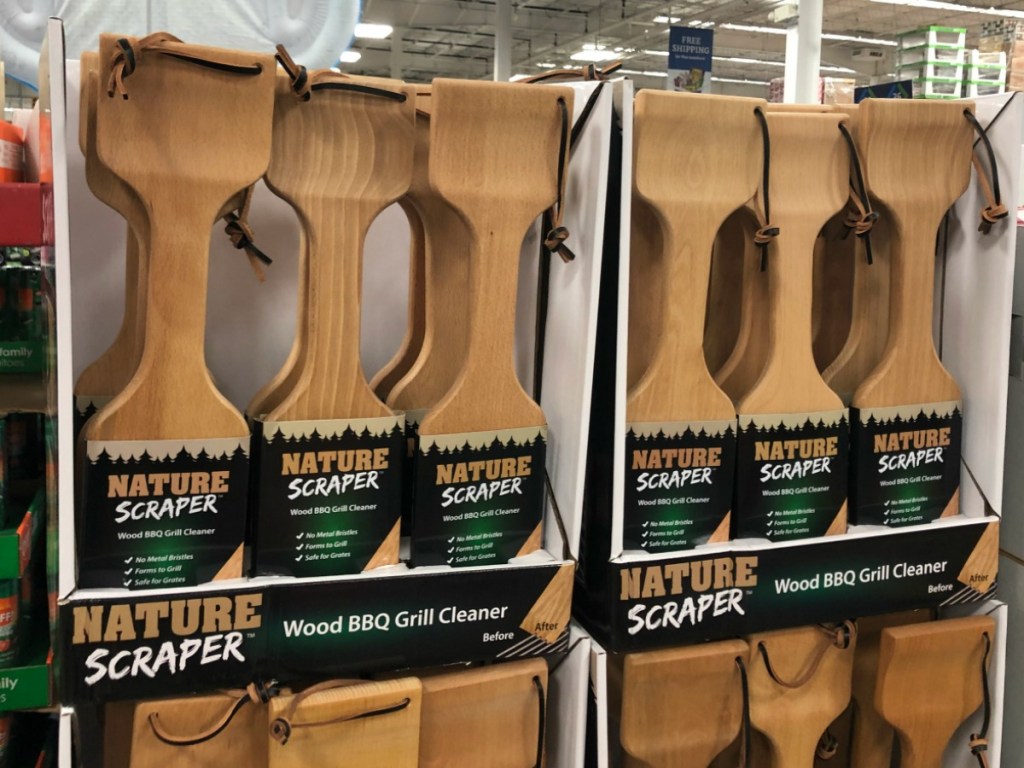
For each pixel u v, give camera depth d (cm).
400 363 103
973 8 915
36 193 81
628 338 101
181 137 78
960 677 109
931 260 103
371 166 85
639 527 95
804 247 98
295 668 86
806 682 103
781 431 99
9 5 136
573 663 96
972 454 110
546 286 101
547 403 100
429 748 91
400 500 91
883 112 97
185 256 80
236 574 84
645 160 90
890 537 104
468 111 85
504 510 93
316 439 85
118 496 80
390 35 1108
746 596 99
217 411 82
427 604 89
